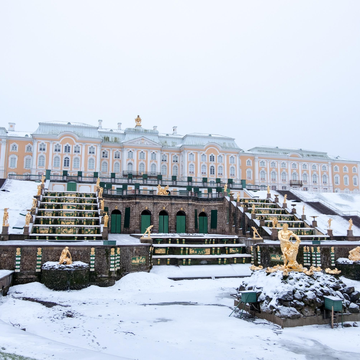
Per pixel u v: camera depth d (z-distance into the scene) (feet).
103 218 126.82
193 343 46.80
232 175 287.07
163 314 61.77
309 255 109.60
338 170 334.24
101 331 51.06
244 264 114.62
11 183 172.45
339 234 143.13
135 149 268.21
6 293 74.74
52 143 250.16
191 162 278.26
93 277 86.43
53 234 112.16
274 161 311.88
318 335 51.80
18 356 34.14
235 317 60.64
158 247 113.50
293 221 148.36
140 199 158.61
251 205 164.25
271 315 57.88
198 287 87.71
